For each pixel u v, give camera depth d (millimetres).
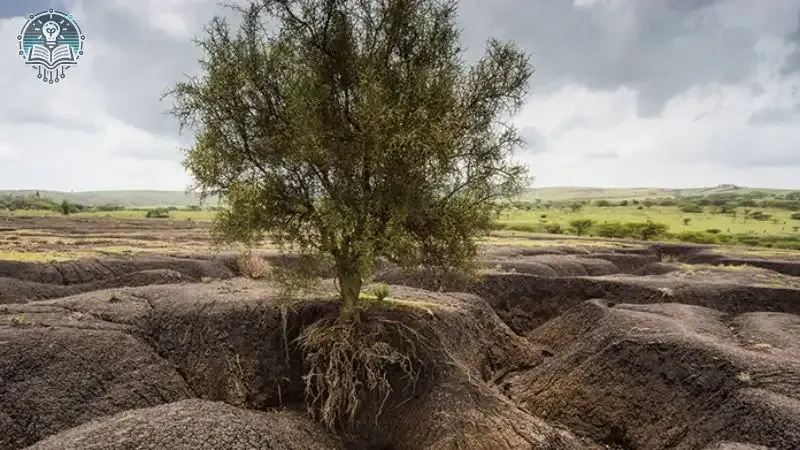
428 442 16953
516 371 26031
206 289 24188
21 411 15664
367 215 16953
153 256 40969
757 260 56781
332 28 17812
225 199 17906
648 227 97188
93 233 69125
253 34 18000
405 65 17906
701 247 73312
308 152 16797
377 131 16234
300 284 19078
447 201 18484
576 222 102625
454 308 24703
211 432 14070
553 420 20562
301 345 19812
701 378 18391
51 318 19781
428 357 19453
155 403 17797
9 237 56188
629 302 34250
